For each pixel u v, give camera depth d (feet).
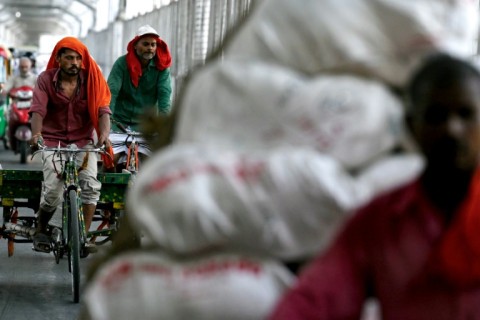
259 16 9.93
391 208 8.41
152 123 11.92
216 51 11.36
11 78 76.89
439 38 9.23
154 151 11.78
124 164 32.22
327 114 9.31
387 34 9.34
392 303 8.41
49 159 27.35
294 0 9.69
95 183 28.17
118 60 33.96
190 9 75.00
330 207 9.02
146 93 34.06
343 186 9.06
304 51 9.59
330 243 8.66
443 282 8.31
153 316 9.56
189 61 73.92
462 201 8.34
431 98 8.23
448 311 8.32
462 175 8.33
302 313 8.36
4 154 84.43
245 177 9.09
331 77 9.50
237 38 10.12
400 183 8.87
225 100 9.72
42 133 28.22
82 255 26.63
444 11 9.26
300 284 8.47
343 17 9.42
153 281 9.60
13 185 28.68
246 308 9.29
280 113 9.46
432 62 8.43
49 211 28.02
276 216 9.04
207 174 9.16
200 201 9.04
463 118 8.23
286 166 9.04
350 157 9.30
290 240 9.16
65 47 27.55
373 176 9.23
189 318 9.43
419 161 9.29
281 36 9.69
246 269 9.34
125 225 11.89
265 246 9.22
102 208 31.09
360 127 9.24
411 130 8.57
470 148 8.23
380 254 8.41
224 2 60.18
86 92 28.09
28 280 29.01
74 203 25.98
